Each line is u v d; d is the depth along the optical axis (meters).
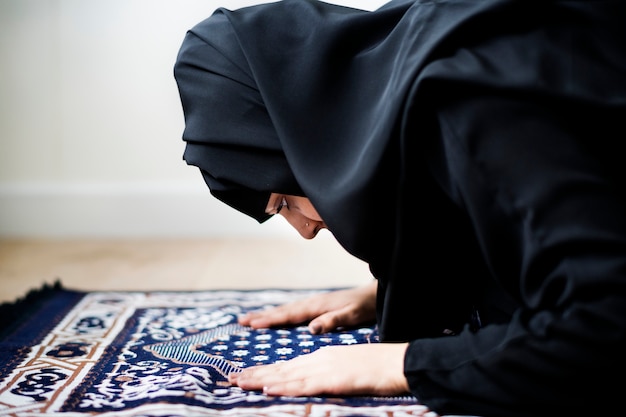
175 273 2.75
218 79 1.36
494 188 1.09
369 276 2.69
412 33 1.21
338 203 1.22
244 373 1.38
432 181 1.23
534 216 1.06
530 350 1.08
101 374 1.48
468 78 1.11
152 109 3.44
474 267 1.37
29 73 3.41
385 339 1.41
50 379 1.46
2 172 3.47
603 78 1.10
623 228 1.04
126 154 3.46
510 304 1.30
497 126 1.09
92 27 3.39
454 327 1.44
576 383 1.08
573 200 1.05
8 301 2.28
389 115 1.16
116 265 2.89
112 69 3.41
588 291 1.04
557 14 1.17
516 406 1.13
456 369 1.17
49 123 3.44
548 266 1.08
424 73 1.13
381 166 1.18
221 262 2.95
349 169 1.23
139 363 1.55
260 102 1.33
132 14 3.38
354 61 1.30
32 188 3.46
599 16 1.16
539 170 1.07
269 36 1.34
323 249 3.20
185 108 1.42
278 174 1.34
